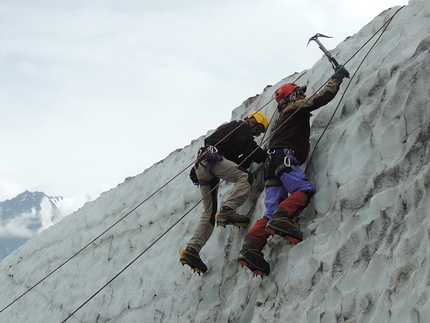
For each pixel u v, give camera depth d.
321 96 5.88
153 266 8.31
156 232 8.98
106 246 9.95
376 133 5.52
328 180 5.76
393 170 5.09
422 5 6.35
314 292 5.11
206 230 6.88
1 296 12.08
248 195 6.89
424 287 3.99
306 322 4.98
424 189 4.54
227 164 6.68
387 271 4.53
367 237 4.97
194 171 7.11
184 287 7.41
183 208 8.72
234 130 6.74
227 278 6.74
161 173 9.95
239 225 6.60
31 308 10.68
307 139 6.04
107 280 9.13
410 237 4.39
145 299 7.93
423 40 5.64
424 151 4.94
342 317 4.68
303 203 5.66
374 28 6.84
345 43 7.21
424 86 5.18
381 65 6.12
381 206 5.00
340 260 5.06
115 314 8.35
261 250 6.09
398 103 5.50
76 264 10.40
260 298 5.79
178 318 7.10
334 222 5.44
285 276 5.64
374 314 4.32
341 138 5.93
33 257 12.03
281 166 5.80
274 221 5.55
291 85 6.29
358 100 6.12
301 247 5.63
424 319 3.82
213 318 6.54
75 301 9.53
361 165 5.48
